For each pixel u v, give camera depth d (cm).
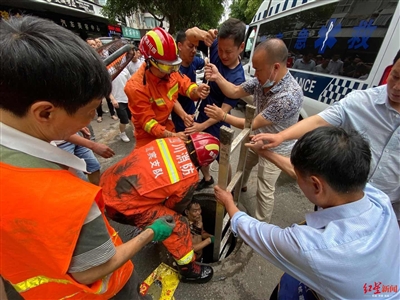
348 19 227
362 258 63
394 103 109
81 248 52
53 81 42
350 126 127
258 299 148
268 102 159
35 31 42
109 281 72
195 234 197
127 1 974
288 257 72
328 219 72
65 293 66
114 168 124
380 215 70
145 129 168
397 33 180
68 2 861
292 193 257
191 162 120
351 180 65
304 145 70
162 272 149
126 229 198
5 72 40
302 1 304
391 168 118
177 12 1059
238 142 130
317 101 268
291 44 328
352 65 222
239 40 172
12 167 45
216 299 148
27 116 47
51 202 46
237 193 188
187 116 187
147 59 146
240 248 173
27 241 48
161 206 122
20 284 59
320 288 69
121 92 342
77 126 56
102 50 185
